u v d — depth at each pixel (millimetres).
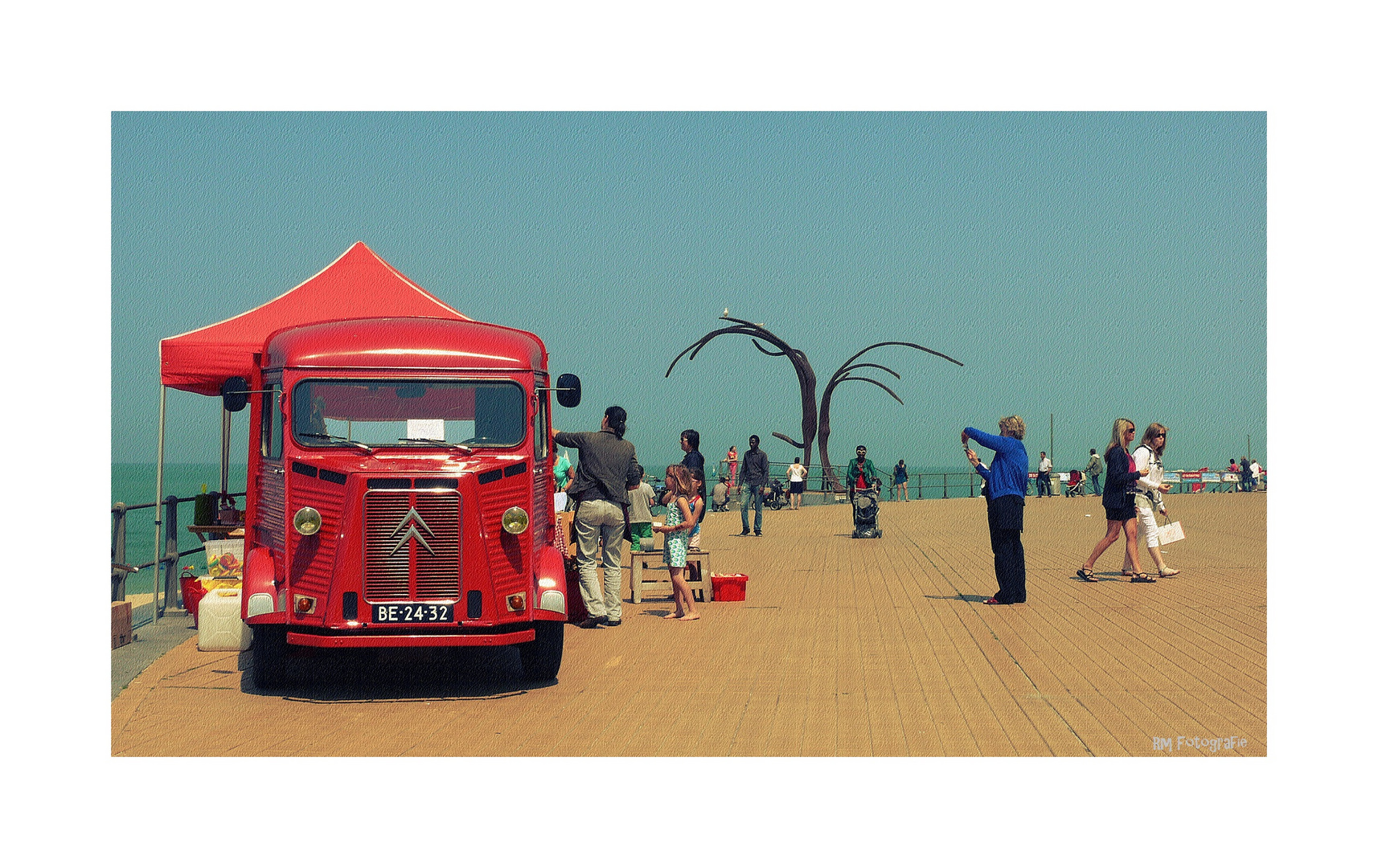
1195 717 7500
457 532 8258
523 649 8859
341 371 8562
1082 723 7379
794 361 44938
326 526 8281
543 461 9086
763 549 21031
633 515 11797
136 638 10961
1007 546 12938
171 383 11844
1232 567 17031
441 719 7727
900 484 43344
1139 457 15156
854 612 12453
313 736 7273
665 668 9391
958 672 9047
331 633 8203
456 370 8648
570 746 6965
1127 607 12594
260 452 9102
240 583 10844
